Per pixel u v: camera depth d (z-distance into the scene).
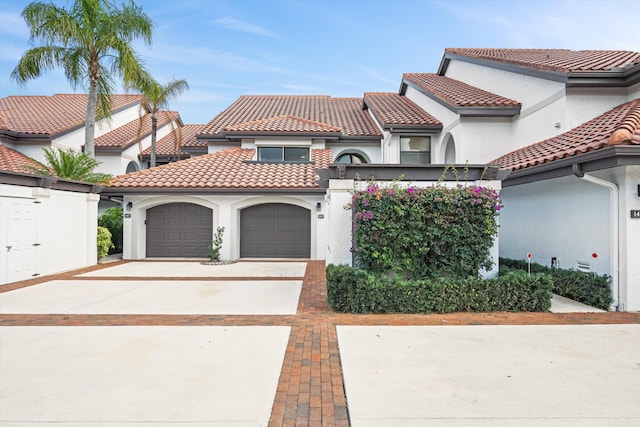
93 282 10.91
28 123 19.31
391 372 4.76
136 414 3.81
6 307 8.01
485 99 14.36
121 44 15.33
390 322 6.91
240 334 6.24
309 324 6.81
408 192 8.05
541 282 7.67
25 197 11.31
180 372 4.75
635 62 10.87
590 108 11.12
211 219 16.50
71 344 5.73
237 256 16.14
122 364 4.98
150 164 23.31
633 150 6.71
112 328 6.54
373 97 22.45
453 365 4.96
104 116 17.16
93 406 3.95
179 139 22.09
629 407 3.95
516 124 13.99
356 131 19.70
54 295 9.16
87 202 14.25
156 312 7.63
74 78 15.80
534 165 9.13
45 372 4.73
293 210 16.58
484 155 14.31
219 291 9.67
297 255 16.56
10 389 4.30
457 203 7.98
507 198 12.22
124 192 15.43
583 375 4.66
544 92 12.24
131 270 13.16
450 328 6.53
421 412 3.85
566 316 7.27
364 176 8.89
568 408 3.92
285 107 24.69
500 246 12.72
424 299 7.51
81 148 20.47
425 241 8.02
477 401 4.06
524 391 4.27
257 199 15.98
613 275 7.75
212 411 3.88
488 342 5.82
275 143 18.69
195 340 5.93
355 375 4.68
